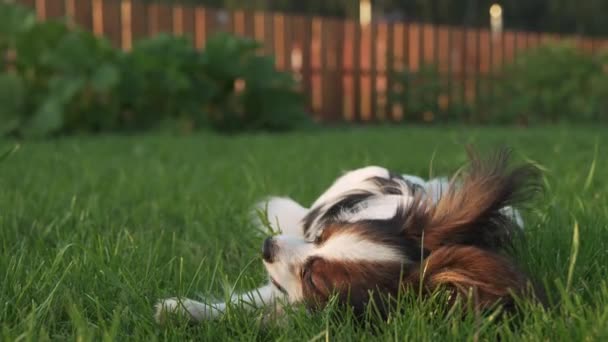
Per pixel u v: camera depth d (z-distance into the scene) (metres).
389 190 3.37
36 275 3.08
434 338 2.37
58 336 2.54
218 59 12.28
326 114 15.52
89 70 10.88
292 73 14.37
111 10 12.57
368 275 2.56
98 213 4.45
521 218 3.56
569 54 17.23
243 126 12.62
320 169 6.47
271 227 3.83
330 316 2.52
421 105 16.19
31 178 5.88
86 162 6.96
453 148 8.74
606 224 3.69
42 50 10.92
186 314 2.78
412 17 35.16
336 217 3.09
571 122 17.00
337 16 33.84
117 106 11.29
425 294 2.51
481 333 2.35
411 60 16.66
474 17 35.47
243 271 3.18
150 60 11.33
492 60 18.02
